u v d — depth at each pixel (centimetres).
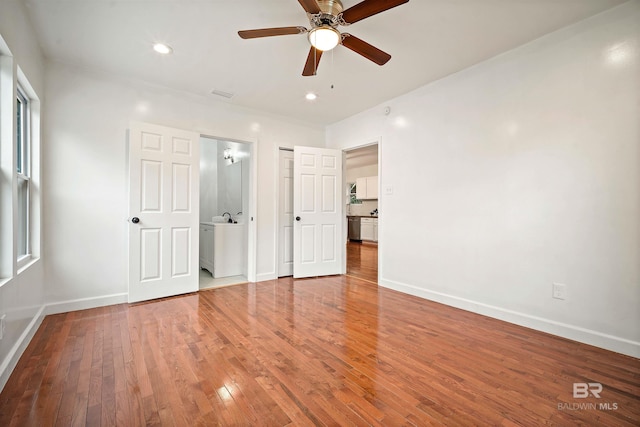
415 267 343
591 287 217
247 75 304
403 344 218
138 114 317
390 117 373
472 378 174
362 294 347
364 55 219
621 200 204
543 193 241
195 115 355
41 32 231
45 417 138
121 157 308
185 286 342
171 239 330
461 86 296
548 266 238
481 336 232
